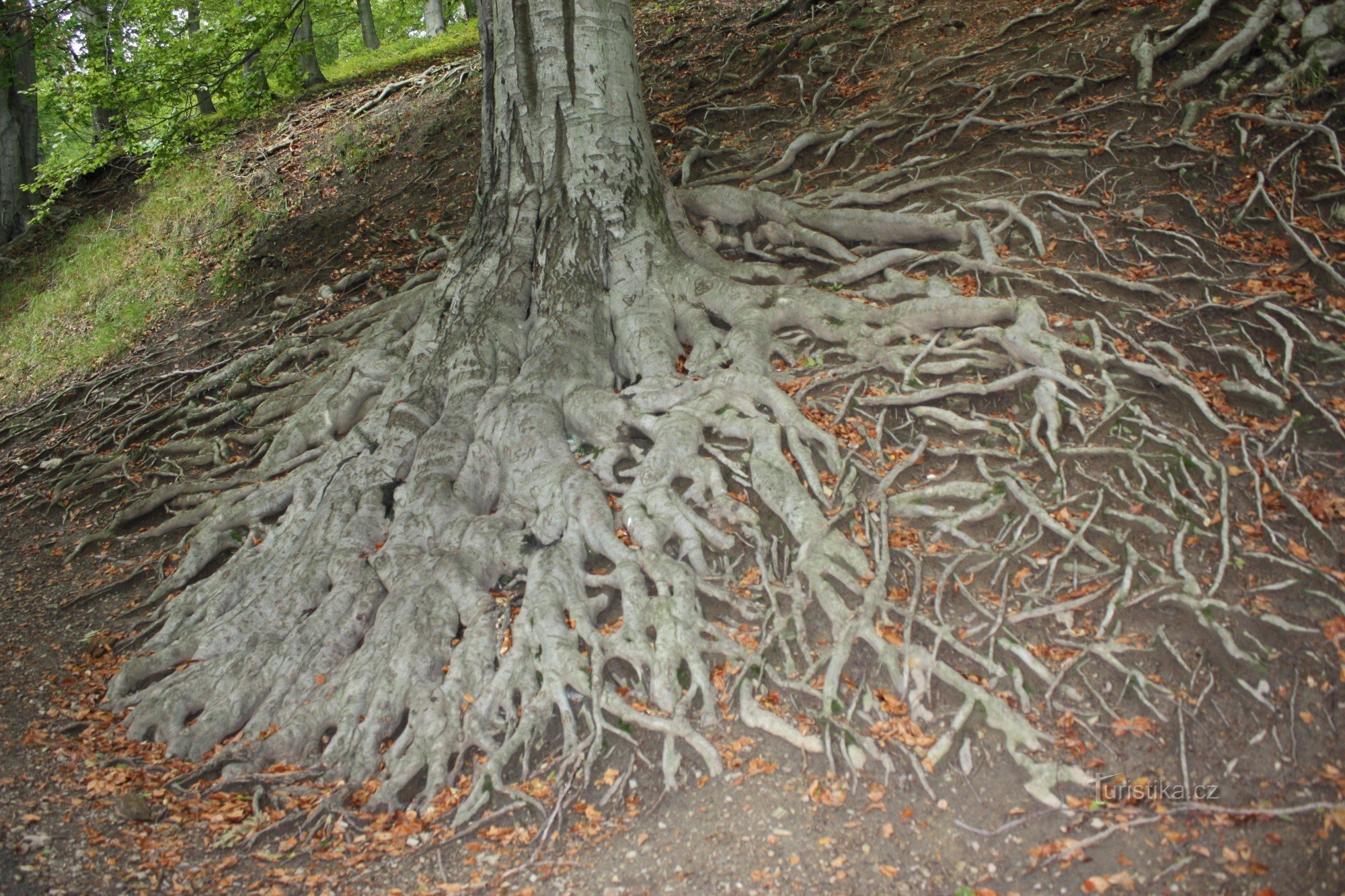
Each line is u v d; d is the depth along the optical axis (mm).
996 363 7879
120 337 14977
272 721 6652
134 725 6781
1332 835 4785
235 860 5551
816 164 12219
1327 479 6527
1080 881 4855
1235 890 4656
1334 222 8266
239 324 14086
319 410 9844
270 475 9570
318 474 8688
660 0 21109
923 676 5906
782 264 10258
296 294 14125
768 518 7152
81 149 26281
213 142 17281
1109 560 6379
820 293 8977
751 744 5871
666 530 7051
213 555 8781
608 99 9781
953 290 8531
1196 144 9500
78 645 8070
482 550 7285
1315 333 7395
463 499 7879
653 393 8109
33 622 8508
